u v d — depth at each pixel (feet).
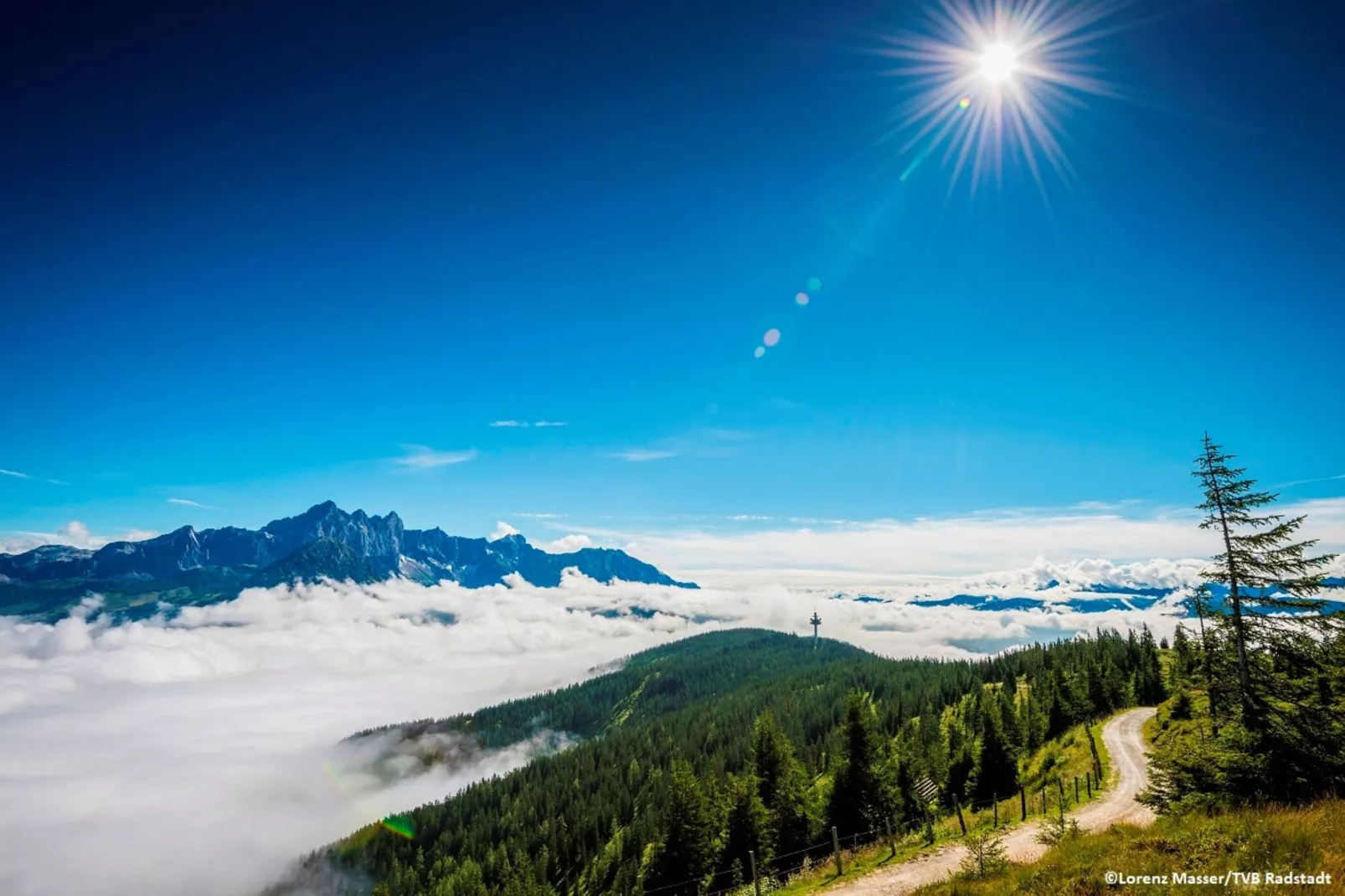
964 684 469.57
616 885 335.06
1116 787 138.92
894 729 404.98
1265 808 53.31
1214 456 81.15
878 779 176.55
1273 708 71.51
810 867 100.78
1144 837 51.72
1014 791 178.29
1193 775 69.41
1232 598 77.15
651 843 371.35
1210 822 48.57
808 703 620.49
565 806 521.65
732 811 160.86
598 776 564.71
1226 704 76.95
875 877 85.10
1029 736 236.84
